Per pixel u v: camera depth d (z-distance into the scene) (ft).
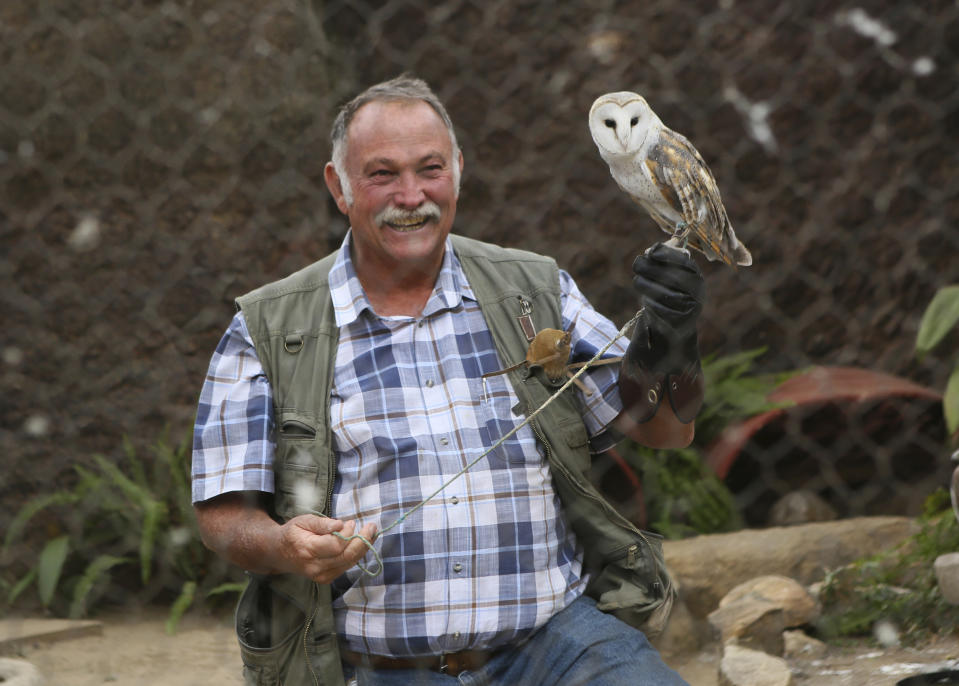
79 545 23.58
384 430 11.53
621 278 29.73
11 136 24.27
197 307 25.21
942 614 17.87
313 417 11.64
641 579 11.99
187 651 19.35
